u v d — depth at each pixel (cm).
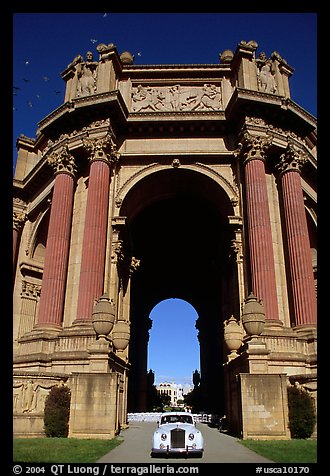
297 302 2616
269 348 2258
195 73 3447
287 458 1170
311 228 3600
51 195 3453
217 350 5219
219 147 3172
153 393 6312
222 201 3228
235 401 2050
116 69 3419
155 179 3209
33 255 3791
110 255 2831
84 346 2281
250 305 2027
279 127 3059
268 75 3328
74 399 1773
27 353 2467
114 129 3089
